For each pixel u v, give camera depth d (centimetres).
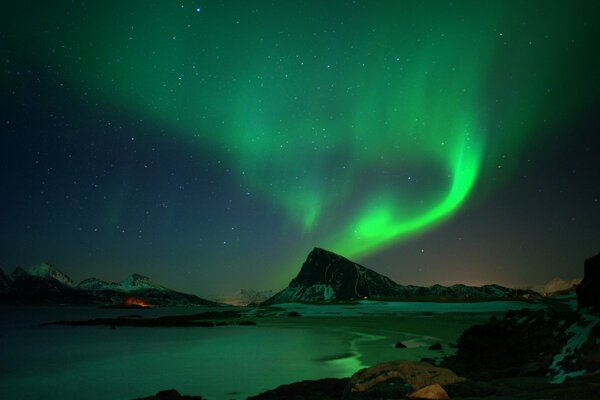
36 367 2084
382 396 899
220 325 5097
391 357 2080
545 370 1088
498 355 1433
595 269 1443
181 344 3030
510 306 6425
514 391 871
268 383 1579
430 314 5644
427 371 980
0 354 2630
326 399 1098
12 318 9219
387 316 5566
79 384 1642
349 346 2572
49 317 9725
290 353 2355
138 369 1958
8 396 1462
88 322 6122
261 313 7425
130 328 4975
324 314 6569
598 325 1170
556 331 1412
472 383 930
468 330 1670
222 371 1845
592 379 870
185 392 1446
